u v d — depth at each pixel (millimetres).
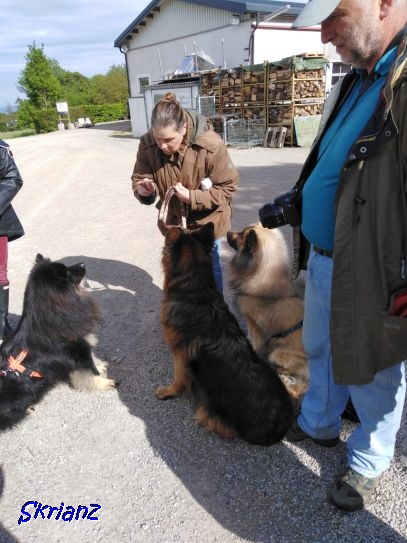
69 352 2953
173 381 3250
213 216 3330
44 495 2373
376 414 1973
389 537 2027
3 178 3449
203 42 19656
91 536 2131
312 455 2523
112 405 3068
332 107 1854
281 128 14359
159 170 3248
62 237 6727
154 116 2865
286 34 17500
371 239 1526
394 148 1399
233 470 2453
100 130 29141
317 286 2035
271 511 2193
